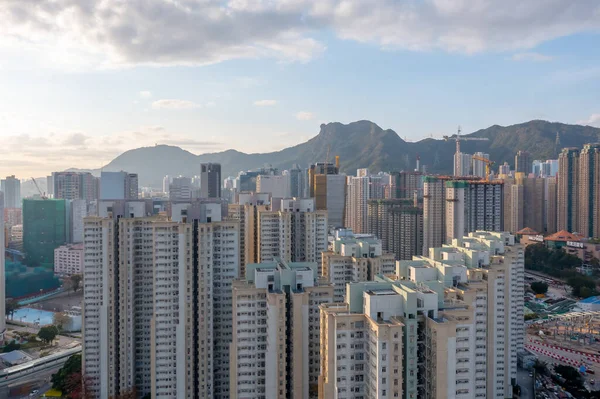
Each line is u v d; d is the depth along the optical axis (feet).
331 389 544.62
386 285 565.12
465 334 506.07
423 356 515.50
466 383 503.61
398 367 502.38
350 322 534.37
